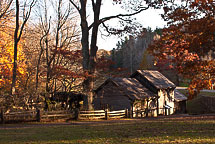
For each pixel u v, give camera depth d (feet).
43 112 67.21
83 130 47.26
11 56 97.86
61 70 74.08
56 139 37.60
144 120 69.41
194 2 50.08
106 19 84.02
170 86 122.11
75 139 37.17
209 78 54.24
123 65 263.49
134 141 33.73
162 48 55.26
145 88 113.50
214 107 124.16
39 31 100.89
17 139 38.27
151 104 108.78
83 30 84.07
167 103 120.88
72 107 90.12
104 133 42.45
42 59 99.76
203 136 35.53
